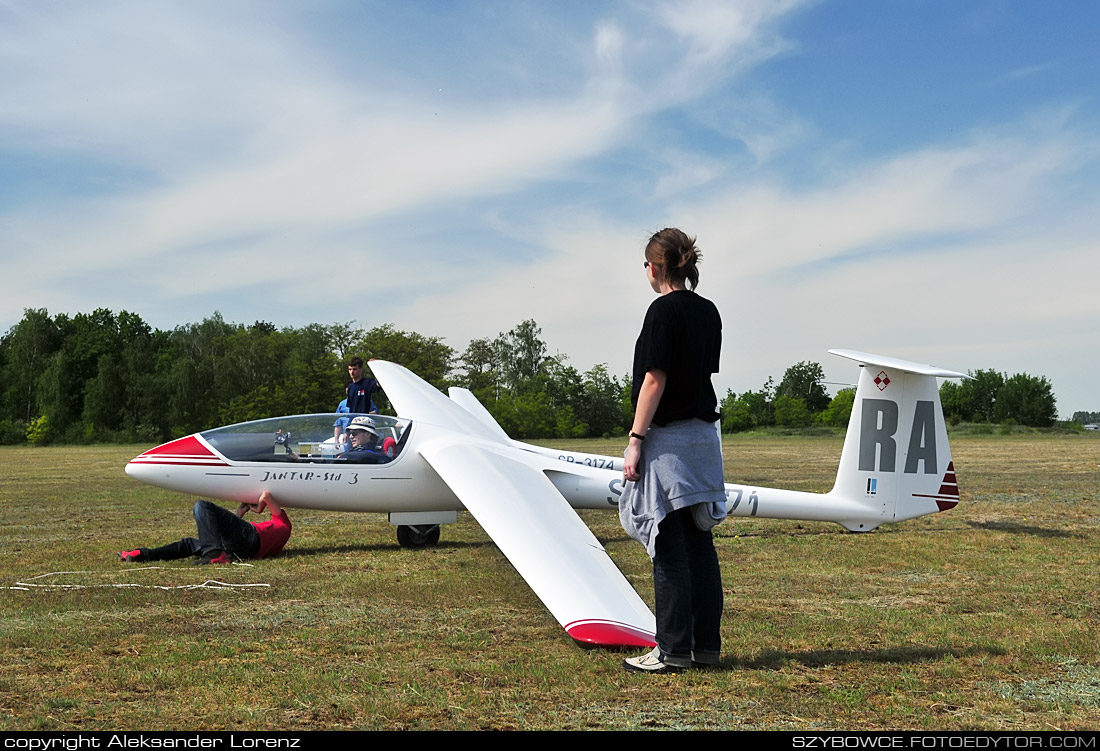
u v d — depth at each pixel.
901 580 5.98
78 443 55.59
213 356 64.25
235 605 5.16
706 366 3.66
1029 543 7.70
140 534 8.62
